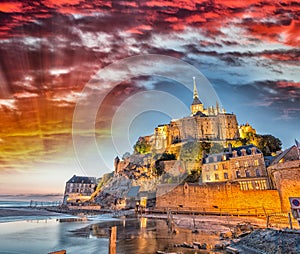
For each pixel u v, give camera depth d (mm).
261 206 23516
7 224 26688
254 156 31875
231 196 25797
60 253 6148
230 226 18172
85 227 22719
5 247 13500
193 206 28609
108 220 28828
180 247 11977
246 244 11031
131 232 17594
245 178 31547
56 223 27188
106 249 12656
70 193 69938
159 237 15164
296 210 9469
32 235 17922
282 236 9625
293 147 24797
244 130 54344
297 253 8125
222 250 11070
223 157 34781
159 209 32000
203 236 15211
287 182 21578
